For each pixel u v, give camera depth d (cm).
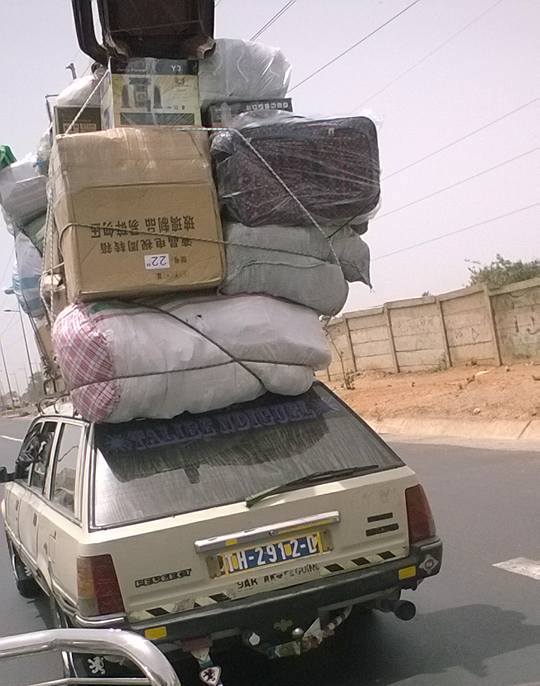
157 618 358
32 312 573
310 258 425
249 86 448
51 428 525
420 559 405
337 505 394
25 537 539
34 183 520
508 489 871
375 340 2689
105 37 454
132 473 390
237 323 409
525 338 1944
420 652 448
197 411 419
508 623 476
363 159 427
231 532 375
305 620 381
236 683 436
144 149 400
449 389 1812
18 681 482
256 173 409
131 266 393
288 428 423
